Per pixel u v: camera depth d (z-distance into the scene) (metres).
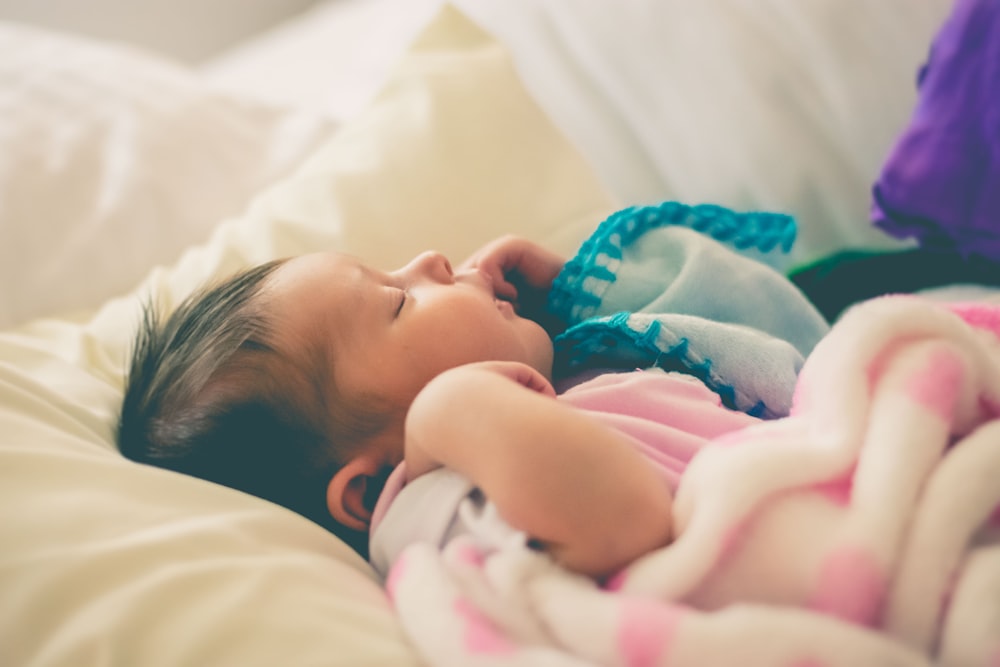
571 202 0.99
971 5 0.85
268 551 0.55
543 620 0.51
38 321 0.95
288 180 1.02
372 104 1.05
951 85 0.87
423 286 0.71
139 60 1.30
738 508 0.51
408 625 0.52
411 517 0.61
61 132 1.11
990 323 0.68
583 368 0.77
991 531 0.50
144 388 0.73
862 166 1.08
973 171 0.86
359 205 0.94
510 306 0.76
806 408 0.59
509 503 0.53
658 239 0.82
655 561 0.52
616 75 1.18
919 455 0.50
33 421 0.65
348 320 0.68
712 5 1.13
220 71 1.77
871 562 0.48
